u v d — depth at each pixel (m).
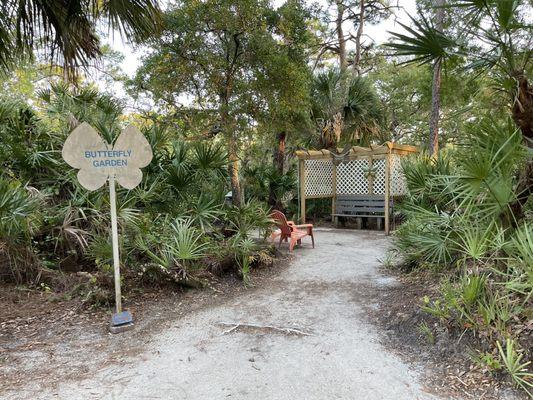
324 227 10.14
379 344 3.01
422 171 4.66
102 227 4.65
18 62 4.36
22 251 4.33
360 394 2.31
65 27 4.06
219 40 7.22
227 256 4.97
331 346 2.99
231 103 7.30
